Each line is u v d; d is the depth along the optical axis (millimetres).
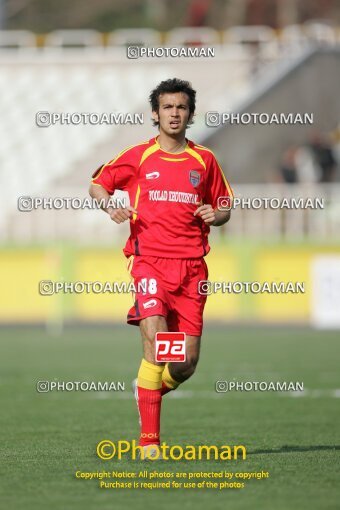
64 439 25688
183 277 21875
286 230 75500
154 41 102812
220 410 32406
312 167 83625
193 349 22156
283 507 16922
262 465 21062
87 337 64312
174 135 22078
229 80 96312
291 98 88438
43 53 102250
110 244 69875
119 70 98562
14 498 17719
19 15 154250
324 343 58594
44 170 89875
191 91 22078
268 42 96938
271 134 85938
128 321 22078
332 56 89312
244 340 60875
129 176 22359
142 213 22000
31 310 71000
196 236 22125
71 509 16812
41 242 71500
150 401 21797
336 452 23094
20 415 31219
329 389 38219
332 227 75250
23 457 22422
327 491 18281
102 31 155375
